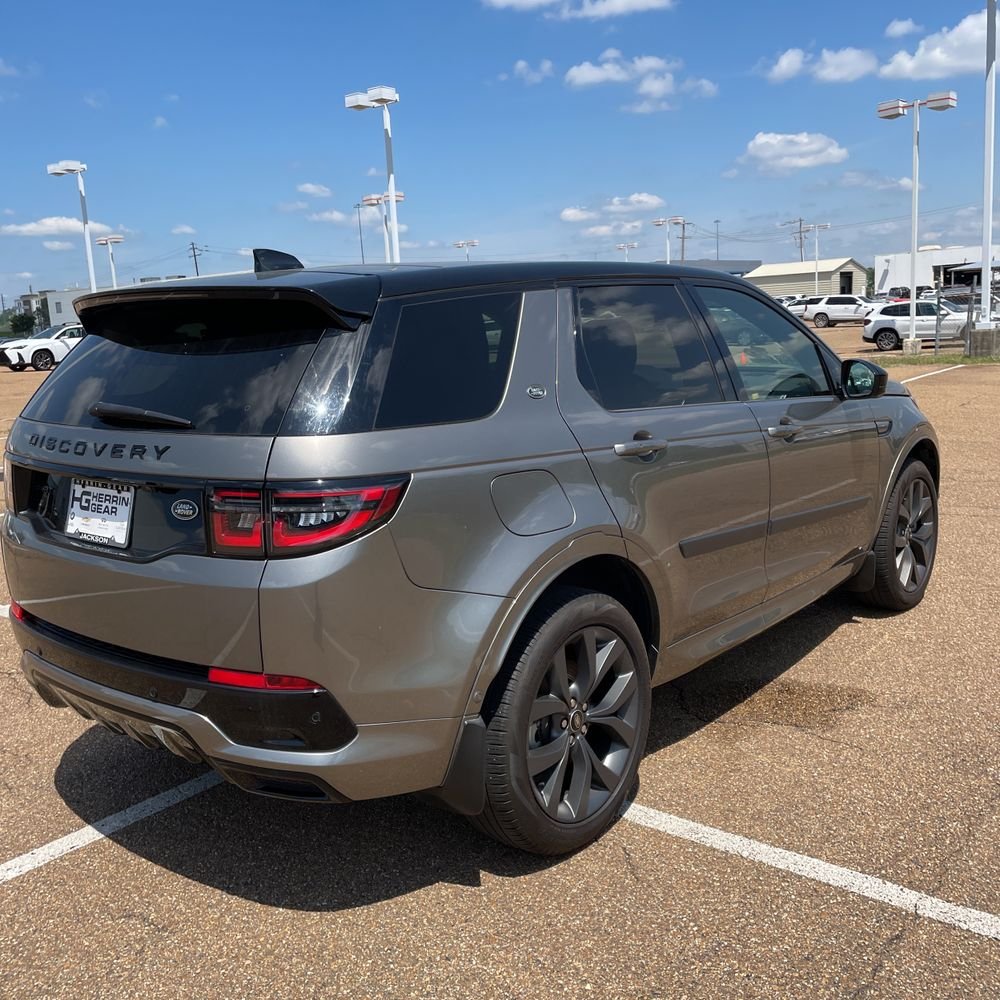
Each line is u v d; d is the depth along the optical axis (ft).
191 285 8.88
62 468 9.32
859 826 10.23
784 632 16.40
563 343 10.31
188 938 8.79
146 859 10.12
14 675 15.65
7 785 11.84
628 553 10.18
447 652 8.55
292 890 9.49
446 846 10.21
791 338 14.12
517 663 9.12
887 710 13.14
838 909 8.86
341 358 8.40
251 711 8.09
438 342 9.12
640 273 11.78
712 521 11.51
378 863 9.93
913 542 17.13
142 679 8.66
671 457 10.84
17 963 8.50
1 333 276.41
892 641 15.78
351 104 72.02
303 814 11.00
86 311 10.33
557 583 9.91
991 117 70.33
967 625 16.42
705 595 11.60
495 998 7.89
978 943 8.35
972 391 54.80
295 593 7.84
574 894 9.24
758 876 9.41
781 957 8.24
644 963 8.23
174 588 8.25
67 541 9.30
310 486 7.87
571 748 9.84
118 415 8.92
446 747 8.75
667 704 13.60
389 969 8.28
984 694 13.55
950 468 31.68
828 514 14.05
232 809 11.14
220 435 8.24
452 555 8.57
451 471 8.63
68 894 9.52
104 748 12.88
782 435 12.68
